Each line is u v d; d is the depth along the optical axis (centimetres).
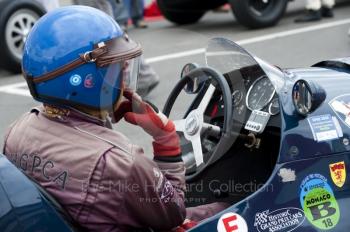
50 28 209
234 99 271
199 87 291
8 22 761
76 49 205
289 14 1024
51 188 212
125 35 218
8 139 233
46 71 207
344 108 245
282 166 229
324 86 260
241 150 275
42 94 212
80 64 205
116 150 205
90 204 206
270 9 916
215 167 279
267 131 263
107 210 208
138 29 966
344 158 238
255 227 224
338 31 858
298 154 231
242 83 270
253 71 267
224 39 262
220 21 1010
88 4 571
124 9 615
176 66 723
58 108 215
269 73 250
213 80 282
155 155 227
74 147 209
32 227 201
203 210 265
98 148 205
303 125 234
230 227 222
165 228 223
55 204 208
